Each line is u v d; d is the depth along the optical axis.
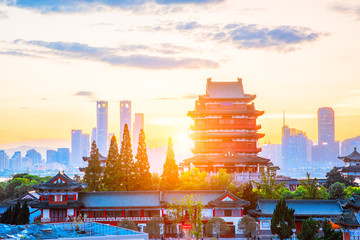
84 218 167.88
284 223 154.38
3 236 121.00
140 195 182.12
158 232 168.38
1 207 191.88
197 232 164.12
